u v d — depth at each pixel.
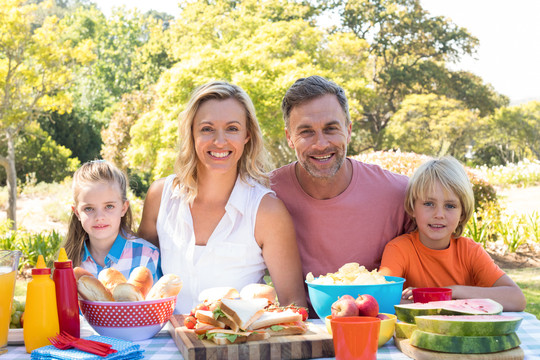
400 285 1.97
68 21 25.33
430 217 2.50
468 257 2.57
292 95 2.54
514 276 7.79
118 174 2.60
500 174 16.64
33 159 18.59
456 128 20.25
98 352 1.58
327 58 15.86
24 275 8.32
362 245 2.69
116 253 2.54
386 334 1.75
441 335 1.63
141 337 1.88
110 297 1.86
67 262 1.78
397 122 20.06
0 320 1.68
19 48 12.09
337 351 1.57
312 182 2.67
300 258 2.68
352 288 1.88
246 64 12.88
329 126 2.49
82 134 20.97
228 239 2.48
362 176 2.74
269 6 20.75
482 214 8.54
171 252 2.52
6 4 11.64
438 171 2.51
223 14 20.30
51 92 12.94
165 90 13.02
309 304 2.71
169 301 1.91
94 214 2.50
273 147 13.66
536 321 2.08
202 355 1.61
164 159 12.71
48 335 1.71
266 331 1.72
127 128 16.97
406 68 22.47
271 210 2.49
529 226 9.23
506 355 1.58
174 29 20.55
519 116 22.67
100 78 24.78
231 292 2.02
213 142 2.35
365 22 22.95
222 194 2.50
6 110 12.09
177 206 2.55
